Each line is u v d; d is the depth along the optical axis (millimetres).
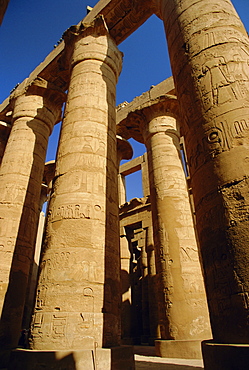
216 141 3465
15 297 7141
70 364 3822
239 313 2564
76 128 6473
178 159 10188
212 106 3727
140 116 11523
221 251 2939
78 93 7145
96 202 5555
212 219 3172
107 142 6617
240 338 2480
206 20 4613
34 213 8680
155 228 9188
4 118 12969
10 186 8469
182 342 7023
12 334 6730
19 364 3912
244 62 3938
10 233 7746
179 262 8102
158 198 9430
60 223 5219
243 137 3264
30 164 9172
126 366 4344
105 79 7691
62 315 4324
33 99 10266
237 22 4594
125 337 13289
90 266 4848
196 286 7812
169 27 5402
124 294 14148
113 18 9352
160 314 7949
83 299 4520
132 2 8859
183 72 4492
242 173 3068
